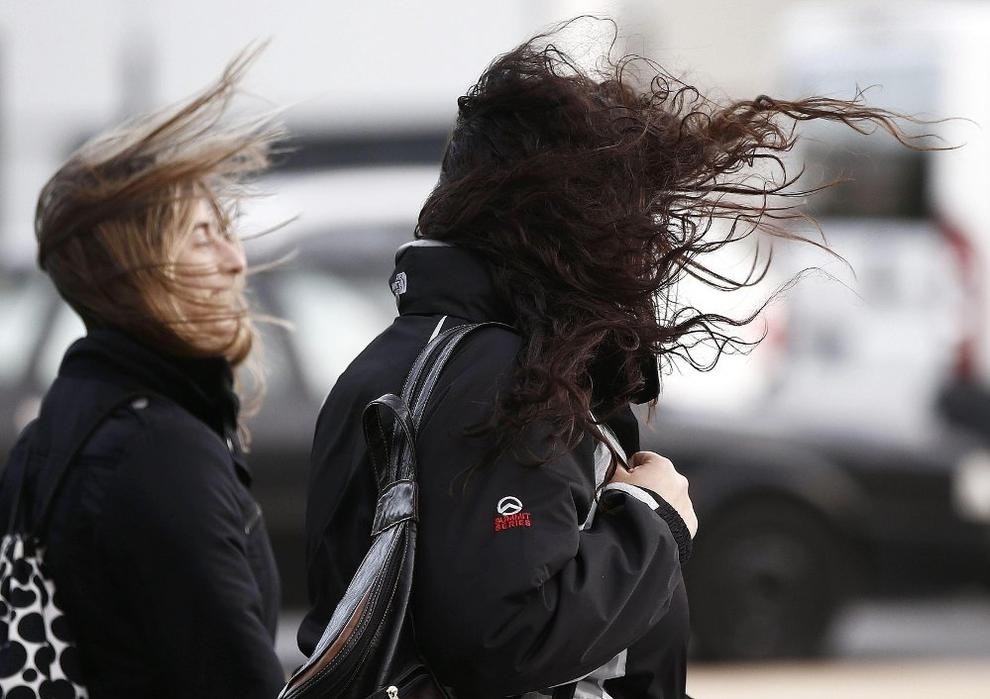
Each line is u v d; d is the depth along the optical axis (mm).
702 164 7895
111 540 8672
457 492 7121
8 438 22375
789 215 8125
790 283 8641
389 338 7871
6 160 39625
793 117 8141
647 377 7922
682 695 7746
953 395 30297
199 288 9445
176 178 9367
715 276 8016
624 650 7445
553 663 6953
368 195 24656
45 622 8703
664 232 7672
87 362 9305
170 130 9602
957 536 27625
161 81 37750
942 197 32188
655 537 7320
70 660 8703
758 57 45406
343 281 23797
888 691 19125
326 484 7797
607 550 7211
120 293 9352
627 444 8086
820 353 30062
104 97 39031
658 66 8430
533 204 7594
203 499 8789
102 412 8969
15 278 23672
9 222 39781
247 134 9703
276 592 9703
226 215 9805
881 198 32031
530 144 7738
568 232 7551
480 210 7664
